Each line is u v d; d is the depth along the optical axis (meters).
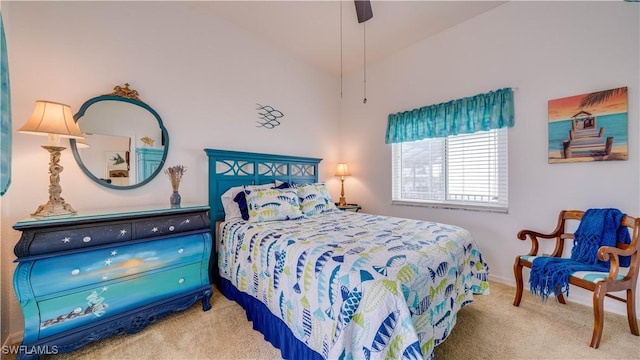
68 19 1.89
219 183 2.69
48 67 1.81
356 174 3.97
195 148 2.59
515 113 2.47
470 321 1.84
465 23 2.78
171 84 2.42
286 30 2.95
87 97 1.97
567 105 2.17
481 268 1.94
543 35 2.29
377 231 1.89
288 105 3.45
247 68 3.00
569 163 2.18
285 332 1.49
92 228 1.54
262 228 2.03
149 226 1.77
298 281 1.42
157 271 1.79
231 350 1.55
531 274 1.96
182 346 1.59
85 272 1.50
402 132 3.32
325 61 3.68
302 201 2.75
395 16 2.68
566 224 2.19
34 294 1.35
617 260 1.60
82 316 1.50
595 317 1.56
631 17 1.90
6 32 1.65
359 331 1.07
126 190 2.15
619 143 1.94
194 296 1.96
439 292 1.37
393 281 1.12
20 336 1.67
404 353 0.99
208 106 2.68
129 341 1.63
